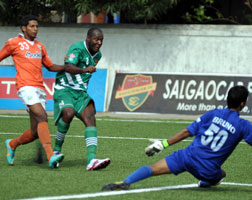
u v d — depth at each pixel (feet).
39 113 72.54
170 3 166.81
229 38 172.76
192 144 59.82
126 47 178.29
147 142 107.34
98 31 76.89
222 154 59.16
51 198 55.52
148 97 166.20
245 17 211.41
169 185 65.51
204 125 59.36
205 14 213.05
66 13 180.24
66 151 93.20
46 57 76.64
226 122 58.85
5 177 66.80
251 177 74.28
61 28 181.98
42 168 74.54
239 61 172.55
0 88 171.32
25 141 75.82
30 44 74.95
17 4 189.67
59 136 78.54
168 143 60.03
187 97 164.45
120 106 166.50
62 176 68.54
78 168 75.61
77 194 57.88
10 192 58.03
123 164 81.00
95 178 67.92
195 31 174.29
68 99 76.43
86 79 78.43
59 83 78.23
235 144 59.67
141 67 177.68
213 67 173.99
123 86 169.48
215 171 59.62
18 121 138.10
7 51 74.28
